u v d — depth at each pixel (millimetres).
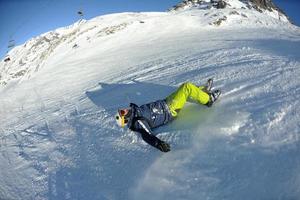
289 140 4609
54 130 7805
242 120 5277
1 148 7695
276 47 11266
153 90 8391
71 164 5773
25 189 5469
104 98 9258
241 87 6637
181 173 4496
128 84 10047
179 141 5195
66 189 5090
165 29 26578
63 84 13516
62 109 9531
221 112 5699
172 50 15125
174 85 8266
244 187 3998
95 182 5016
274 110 5379
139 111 5266
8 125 9734
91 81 12438
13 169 6320
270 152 4449
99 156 5691
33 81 16000
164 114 5469
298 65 7496
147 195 4328
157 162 4879
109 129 6609
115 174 5020
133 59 15047
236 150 4648
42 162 6238
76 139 6758
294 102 5547
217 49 12430
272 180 3994
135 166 5027
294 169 4062
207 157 4660
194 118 5715
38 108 10758
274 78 6812
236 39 16750
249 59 9094
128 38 24031
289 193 3754
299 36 17625
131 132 6062
